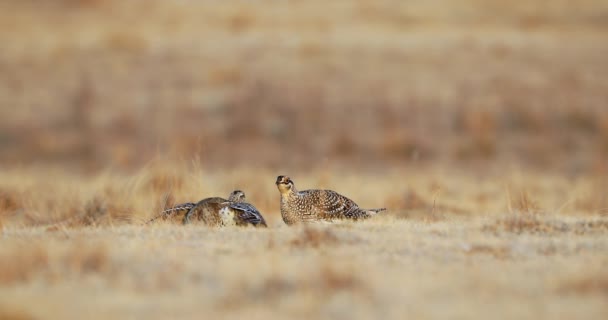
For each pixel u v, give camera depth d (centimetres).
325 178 2631
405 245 1310
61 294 1039
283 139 3953
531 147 3816
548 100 4219
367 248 1290
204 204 1630
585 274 1103
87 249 1199
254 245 1313
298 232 1382
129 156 3753
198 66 4638
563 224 1502
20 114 4172
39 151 3859
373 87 4384
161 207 1947
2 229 1623
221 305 998
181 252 1257
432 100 4247
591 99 4228
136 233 1451
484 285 1073
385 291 1048
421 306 991
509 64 4634
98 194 2028
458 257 1241
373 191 2541
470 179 3161
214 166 3653
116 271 1140
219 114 4169
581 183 2705
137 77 4550
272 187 2495
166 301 1014
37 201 2103
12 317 952
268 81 4459
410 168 3509
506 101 4200
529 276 1120
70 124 4103
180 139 3803
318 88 4381
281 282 1072
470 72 4541
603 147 3778
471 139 3875
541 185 2778
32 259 1163
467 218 1831
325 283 1066
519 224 1482
